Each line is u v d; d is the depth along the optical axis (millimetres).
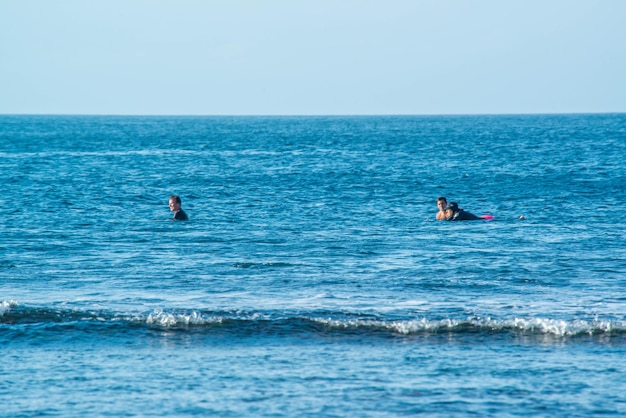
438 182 168375
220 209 123375
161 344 50531
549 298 62781
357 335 52594
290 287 66438
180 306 59031
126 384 43219
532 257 80938
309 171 195875
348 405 40312
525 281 69250
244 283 67875
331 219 112688
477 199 139000
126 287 65938
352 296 63156
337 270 73938
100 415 39000
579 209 124125
